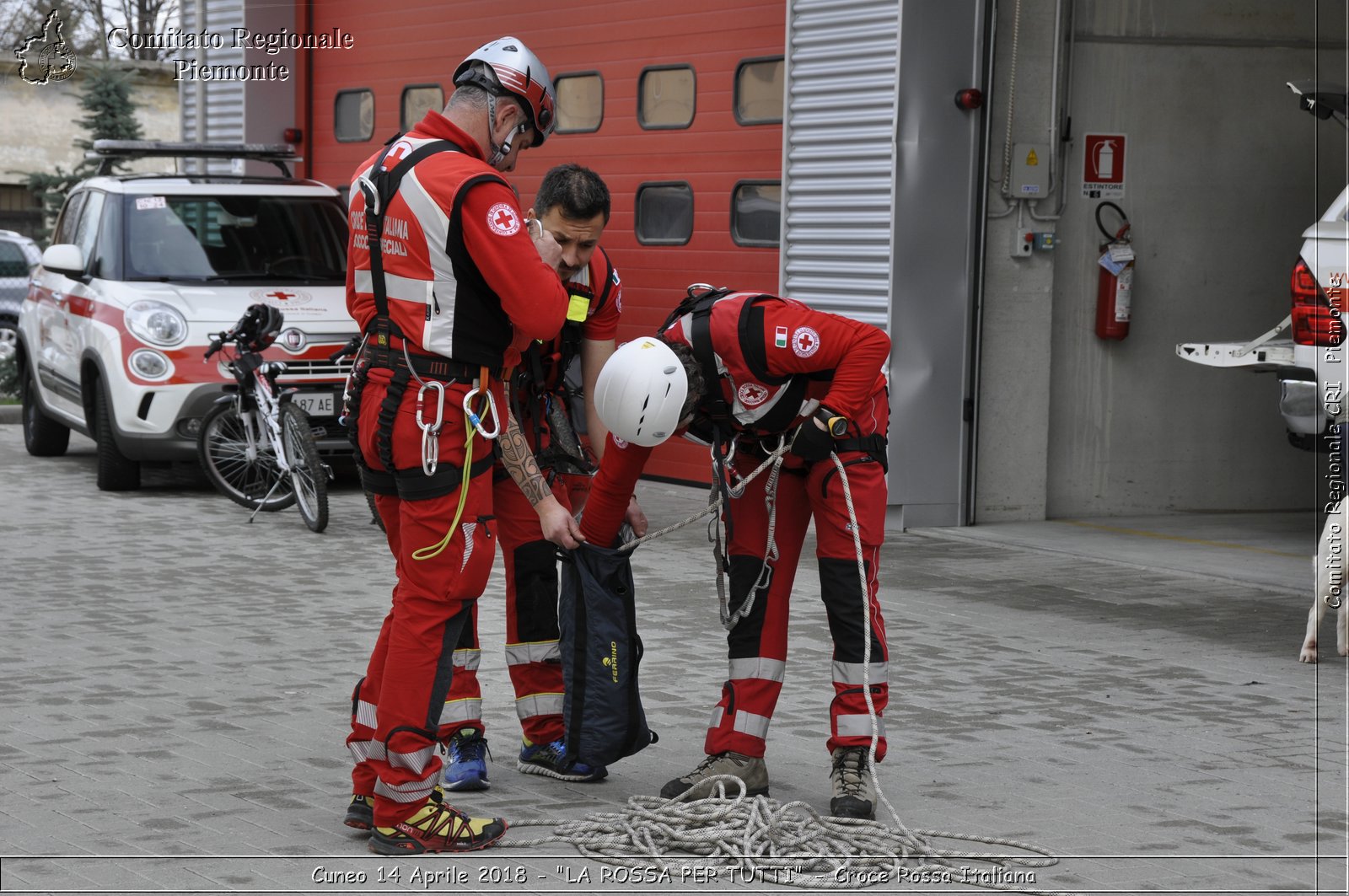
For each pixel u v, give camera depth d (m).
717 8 11.65
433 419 4.27
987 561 9.27
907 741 5.64
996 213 10.44
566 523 4.62
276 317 10.53
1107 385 11.02
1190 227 11.07
